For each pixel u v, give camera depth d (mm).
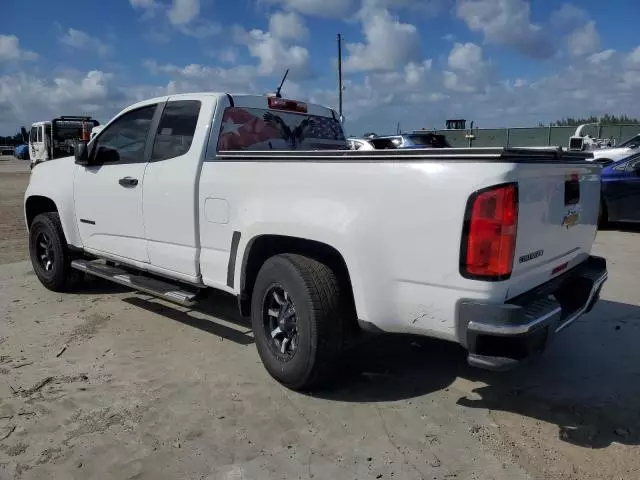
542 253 3330
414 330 3289
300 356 3650
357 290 3412
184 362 4371
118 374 4152
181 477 2926
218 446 3205
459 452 3133
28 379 4074
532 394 3826
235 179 4078
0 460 3074
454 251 3016
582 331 4996
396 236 3211
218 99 4531
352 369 4207
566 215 3592
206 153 4410
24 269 7621
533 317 2990
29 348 4676
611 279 6750
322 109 5629
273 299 3939
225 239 4195
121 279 5176
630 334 4918
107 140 5395
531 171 3068
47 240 6262
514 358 2986
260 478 2914
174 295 4582
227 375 4129
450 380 4039
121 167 5133
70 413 3574
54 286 6293
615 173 10203
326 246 3637
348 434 3322
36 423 3457
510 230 2934
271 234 3805
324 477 2920
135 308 5754
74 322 5328
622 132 31578
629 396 3789
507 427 3396
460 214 2975
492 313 2938
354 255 3375
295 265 3660
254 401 3725
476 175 2939
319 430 3367
